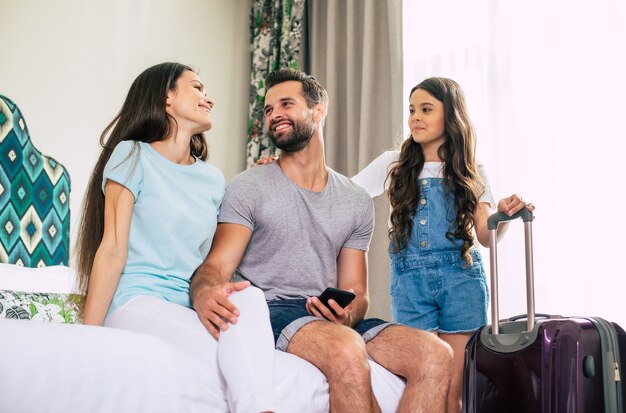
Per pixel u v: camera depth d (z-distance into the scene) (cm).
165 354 126
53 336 113
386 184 242
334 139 345
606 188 261
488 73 298
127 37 329
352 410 142
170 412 121
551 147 277
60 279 241
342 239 193
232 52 380
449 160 216
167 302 157
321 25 367
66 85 302
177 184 175
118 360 118
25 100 287
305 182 196
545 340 148
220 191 186
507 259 279
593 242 262
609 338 145
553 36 282
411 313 211
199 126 185
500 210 168
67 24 306
